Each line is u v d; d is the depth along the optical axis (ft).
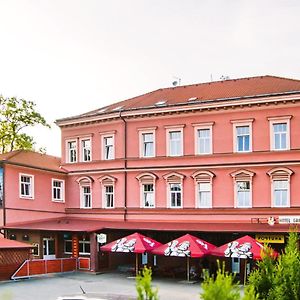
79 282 99.96
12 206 123.95
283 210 109.50
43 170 132.26
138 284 23.27
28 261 105.91
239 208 114.11
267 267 34.22
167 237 119.96
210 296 23.21
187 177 120.98
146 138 127.95
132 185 128.16
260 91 118.42
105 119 132.46
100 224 122.93
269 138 112.57
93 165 134.92
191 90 137.28
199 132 121.08
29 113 184.96
